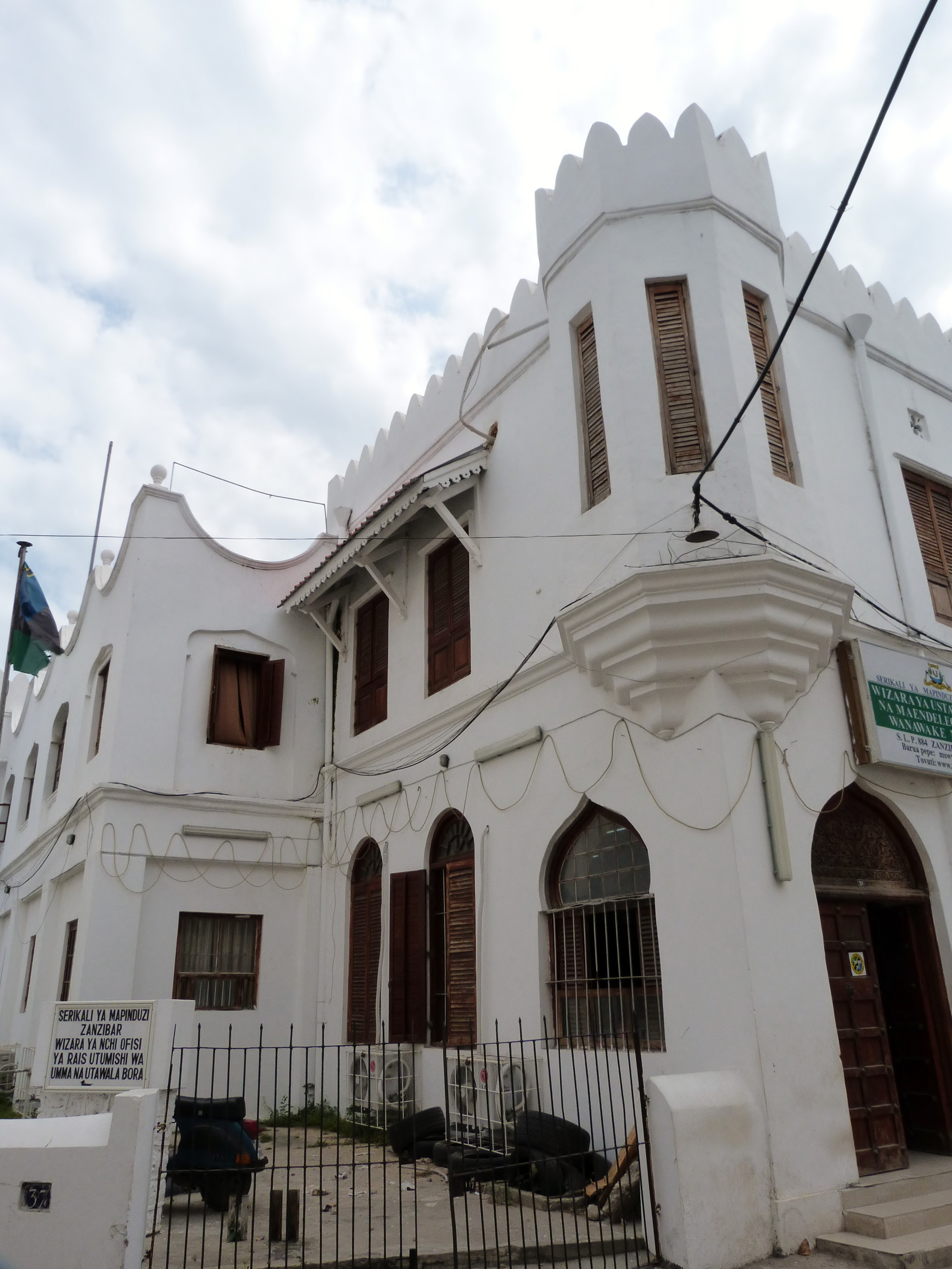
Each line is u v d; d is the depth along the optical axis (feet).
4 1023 51.60
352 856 38.91
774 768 22.74
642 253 27.27
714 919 21.54
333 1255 17.88
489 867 29.91
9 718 72.23
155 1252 18.13
